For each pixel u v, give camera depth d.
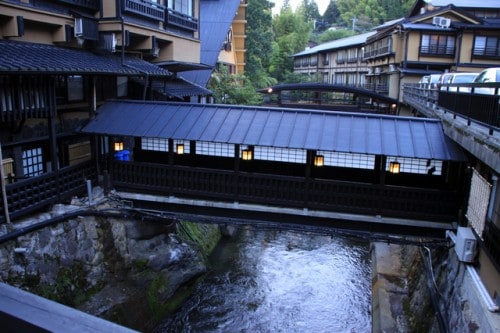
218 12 33.31
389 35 38.22
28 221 11.70
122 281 14.21
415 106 23.91
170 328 14.53
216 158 16.39
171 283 15.50
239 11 39.09
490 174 9.56
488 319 8.09
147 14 17.30
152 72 16.48
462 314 9.51
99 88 16.78
